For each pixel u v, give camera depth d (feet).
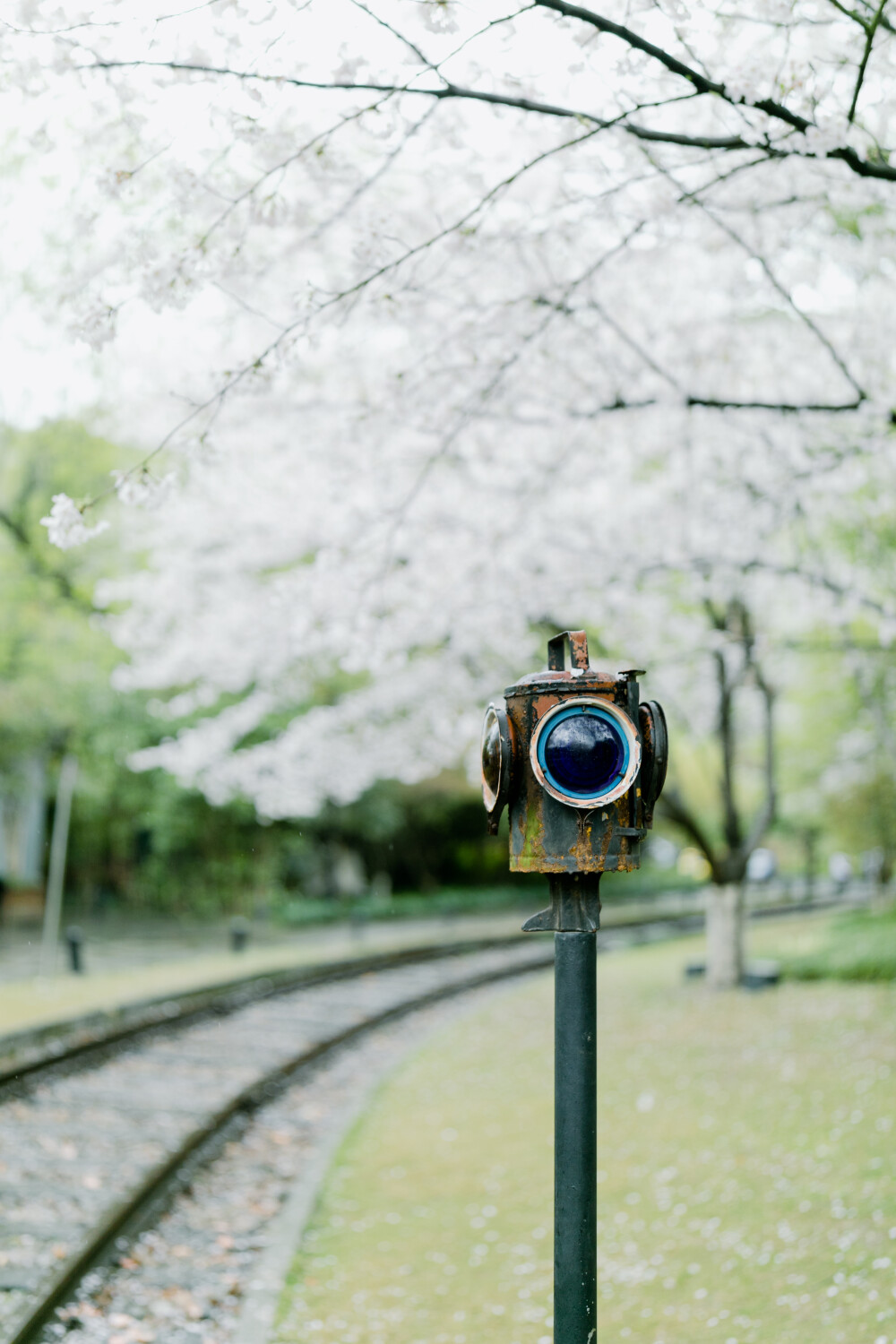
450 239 17.47
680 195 18.75
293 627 26.96
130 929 83.10
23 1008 42.39
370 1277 18.85
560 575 28.71
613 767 9.93
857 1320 15.26
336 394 27.50
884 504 28.86
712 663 45.16
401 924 95.66
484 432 24.95
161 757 45.50
